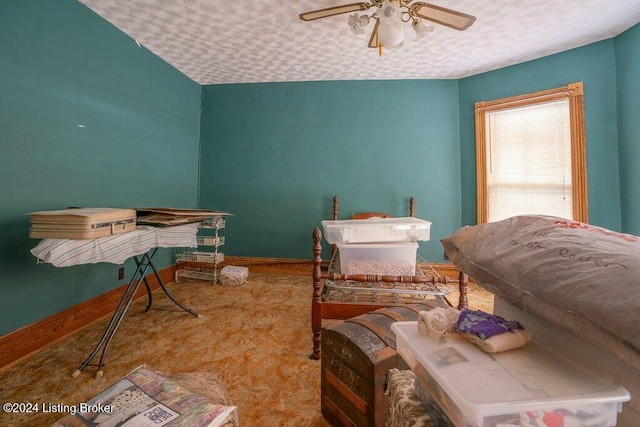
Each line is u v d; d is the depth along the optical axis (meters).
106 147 2.43
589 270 0.60
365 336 1.19
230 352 1.86
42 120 1.92
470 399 0.56
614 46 2.61
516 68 3.11
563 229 0.78
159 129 3.09
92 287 2.33
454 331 0.82
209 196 3.82
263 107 3.74
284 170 3.73
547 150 2.95
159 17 2.39
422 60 3.08
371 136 3.61
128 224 1.68
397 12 1.87
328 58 3.08
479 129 3.31
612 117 2.62
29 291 1.86
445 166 3.51
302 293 3.02
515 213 3.12
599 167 2.67
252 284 3.32
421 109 3.54
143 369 1.02
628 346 0.49
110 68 2.46
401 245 2.20
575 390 0.58
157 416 0.78
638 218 2.44
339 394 1.24
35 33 1.88
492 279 0.84
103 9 2.29
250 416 1.33
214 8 2.29
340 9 1.91
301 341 2.02
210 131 3.82
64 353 1.84
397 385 0.89
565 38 2.64
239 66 3.28
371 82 3.59
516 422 0.55
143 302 2.74
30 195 1.86
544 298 0.66
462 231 1.10
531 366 0.67
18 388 1.50
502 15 2.32
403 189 3.58
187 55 3.04
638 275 0.53
